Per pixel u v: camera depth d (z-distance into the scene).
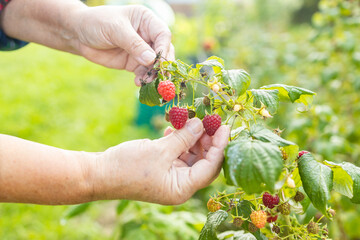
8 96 6.59
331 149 2.35
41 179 1.05
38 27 1.82
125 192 1.15
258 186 0.93
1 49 2.00
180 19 5.96
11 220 3.30
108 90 7.36
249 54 5.15
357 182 1.07
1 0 1.78
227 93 1.16
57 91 7.00
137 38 1.48
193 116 1.23
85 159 1.13
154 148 1.12
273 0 9.52
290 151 1.07
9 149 1.03
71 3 1.73
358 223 2.20
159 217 1.87
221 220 1.12
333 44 3.26
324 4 3.41
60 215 3.42
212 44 5.35
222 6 6.45
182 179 1.15
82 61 9.36
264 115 1.13
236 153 0.97
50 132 5.36
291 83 3.84
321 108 2.51
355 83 2.85
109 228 3.38
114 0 4.95
